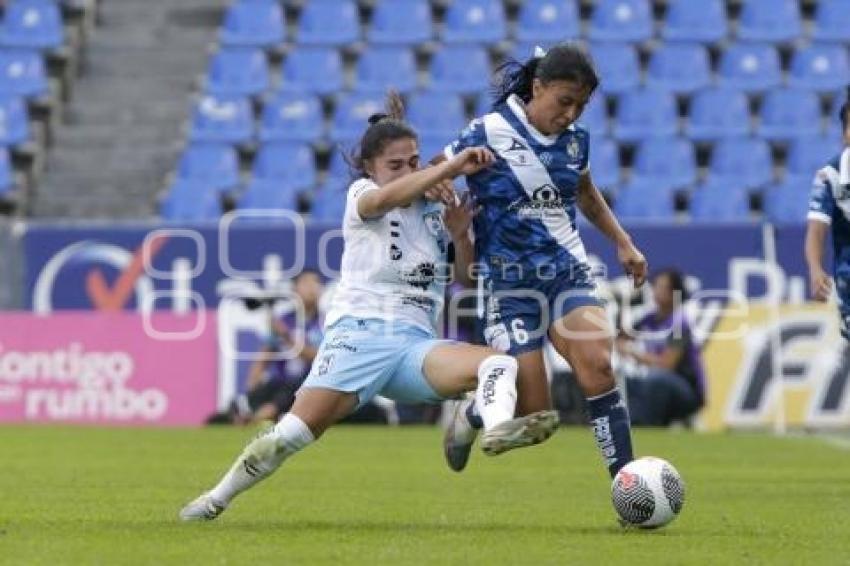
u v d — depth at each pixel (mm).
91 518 28891
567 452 52969
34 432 62531
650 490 26609
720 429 66438
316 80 90188
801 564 22359
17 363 69750
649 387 66188
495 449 24469
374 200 26250
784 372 66250
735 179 82562
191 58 94625
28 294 69812
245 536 25516
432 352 26281
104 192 86938
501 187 27688
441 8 95438
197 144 87062
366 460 48375
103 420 69062
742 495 36219
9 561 22062
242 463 27234
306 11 94000
